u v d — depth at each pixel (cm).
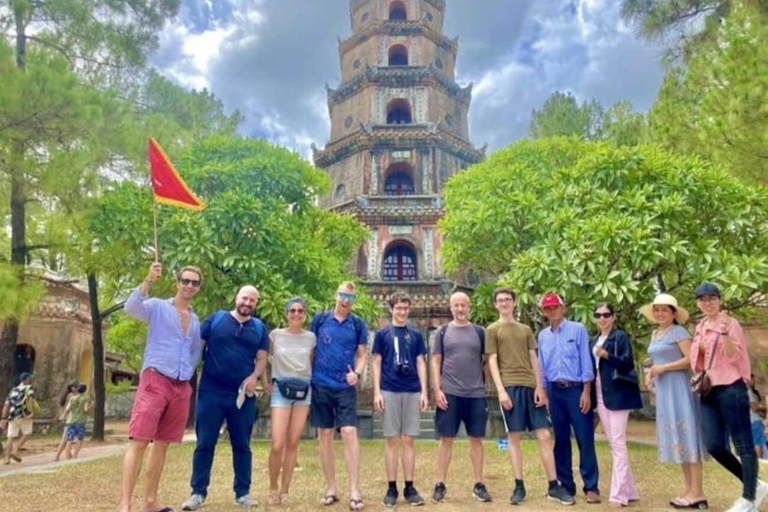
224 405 623
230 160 1800
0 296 1112
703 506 601
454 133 2761
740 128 1065
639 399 639
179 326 589
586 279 1258
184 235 1427
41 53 1302
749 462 554
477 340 670
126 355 2852
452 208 1856
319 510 597
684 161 1370
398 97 2686
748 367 580
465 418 657
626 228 1226
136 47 1712
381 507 610
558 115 2834
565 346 666
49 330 2166
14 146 1227
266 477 830
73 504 641
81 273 1525
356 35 2888
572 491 642
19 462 1234
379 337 666
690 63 1291
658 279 1374
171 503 650
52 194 1304
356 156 2600
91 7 1631
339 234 2025
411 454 638
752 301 1342
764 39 1069
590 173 1430
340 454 1161
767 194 1265
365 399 1884
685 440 607
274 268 1497
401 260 2416
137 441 545
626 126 2488
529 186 1577
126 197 1450
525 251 1426
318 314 674
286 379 626
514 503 625
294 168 1798
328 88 2881
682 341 628
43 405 2102
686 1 1341
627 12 1414
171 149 1728
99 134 1277
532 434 1588
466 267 2234
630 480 632
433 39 2862
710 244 1240
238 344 629
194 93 2139
